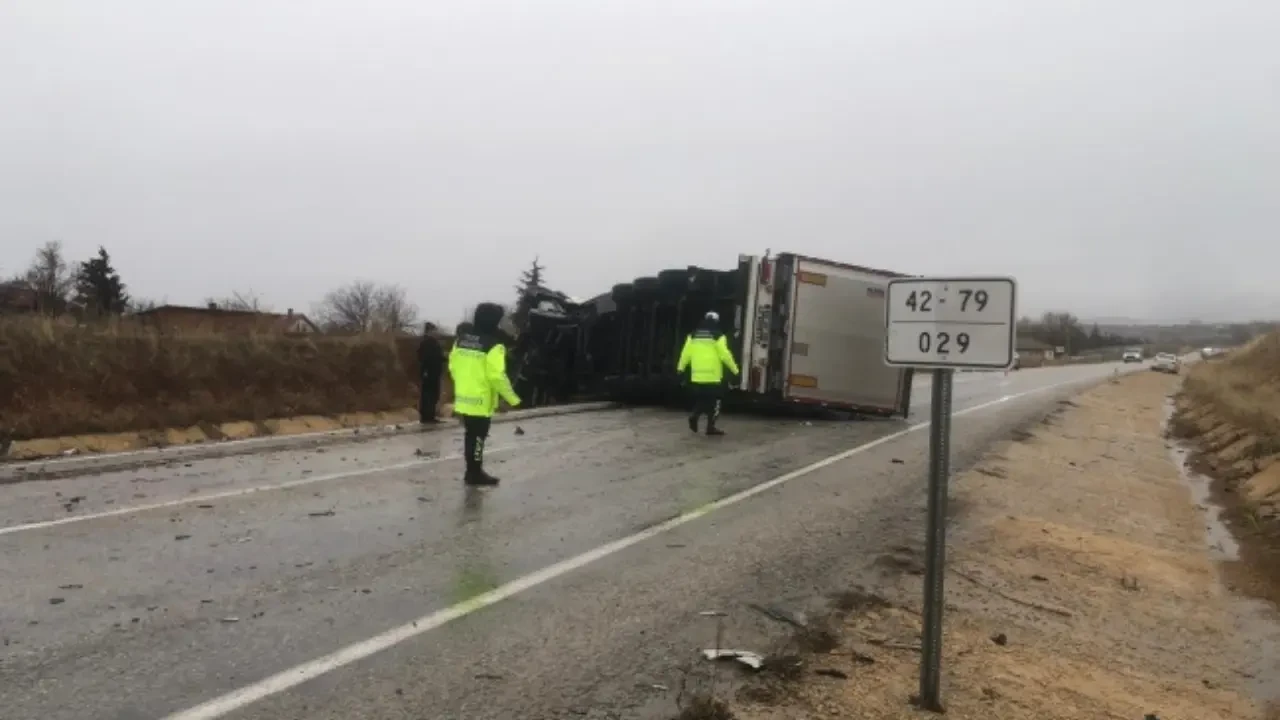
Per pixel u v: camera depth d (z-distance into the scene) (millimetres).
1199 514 12570
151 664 4723
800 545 7941
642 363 20016
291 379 17984
